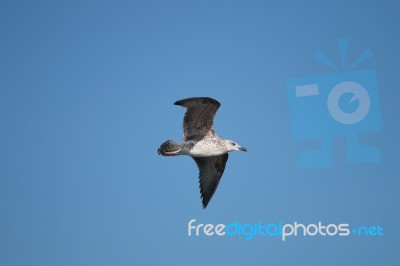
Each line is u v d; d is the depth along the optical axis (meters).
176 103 15.21
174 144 15.92
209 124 16.12
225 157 17.16
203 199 17.56
